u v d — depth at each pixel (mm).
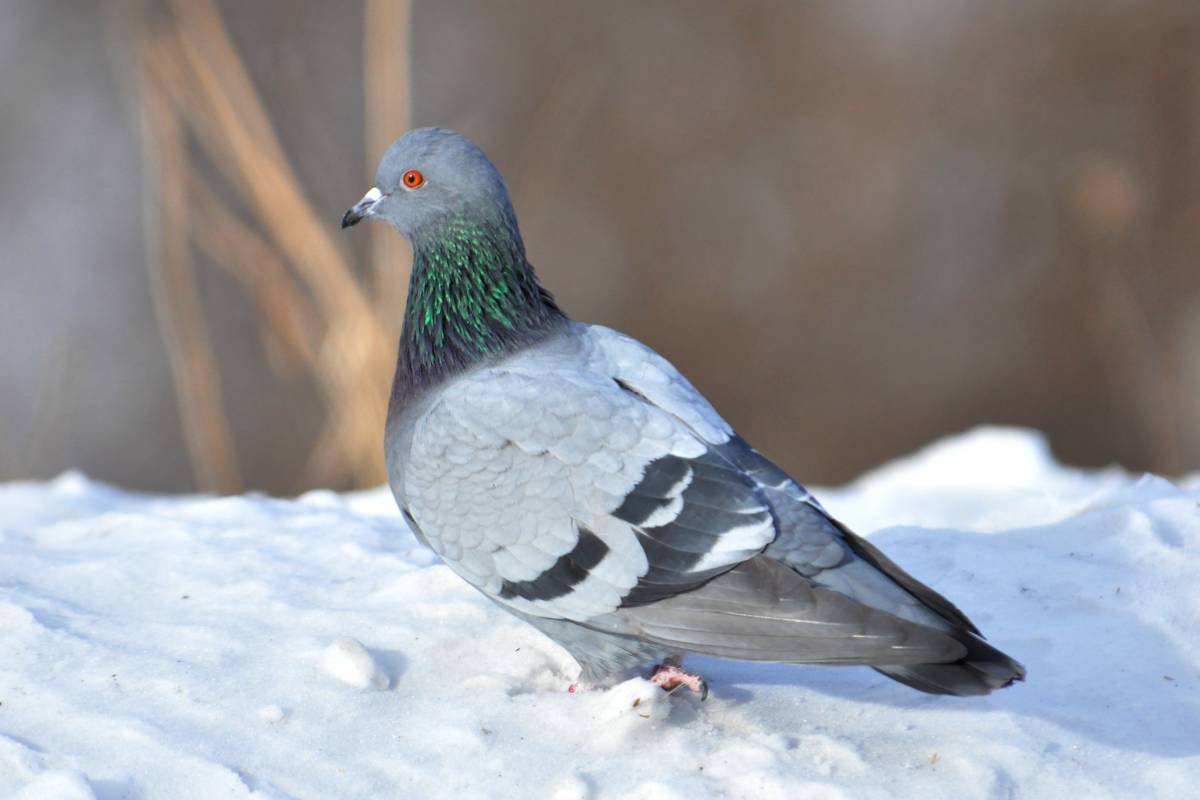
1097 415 23094
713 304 24969
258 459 22172
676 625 5902
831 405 24312
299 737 6113
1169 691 6367
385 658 6762
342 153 23734
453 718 6242
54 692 6363
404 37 13945
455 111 25750
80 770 5773
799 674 6641
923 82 25469
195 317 14453
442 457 6402
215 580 7668
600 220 25359
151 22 14398
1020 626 6961
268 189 13477
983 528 8523
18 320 24500
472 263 6930
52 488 10562
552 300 7211
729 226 25328
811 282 24828
